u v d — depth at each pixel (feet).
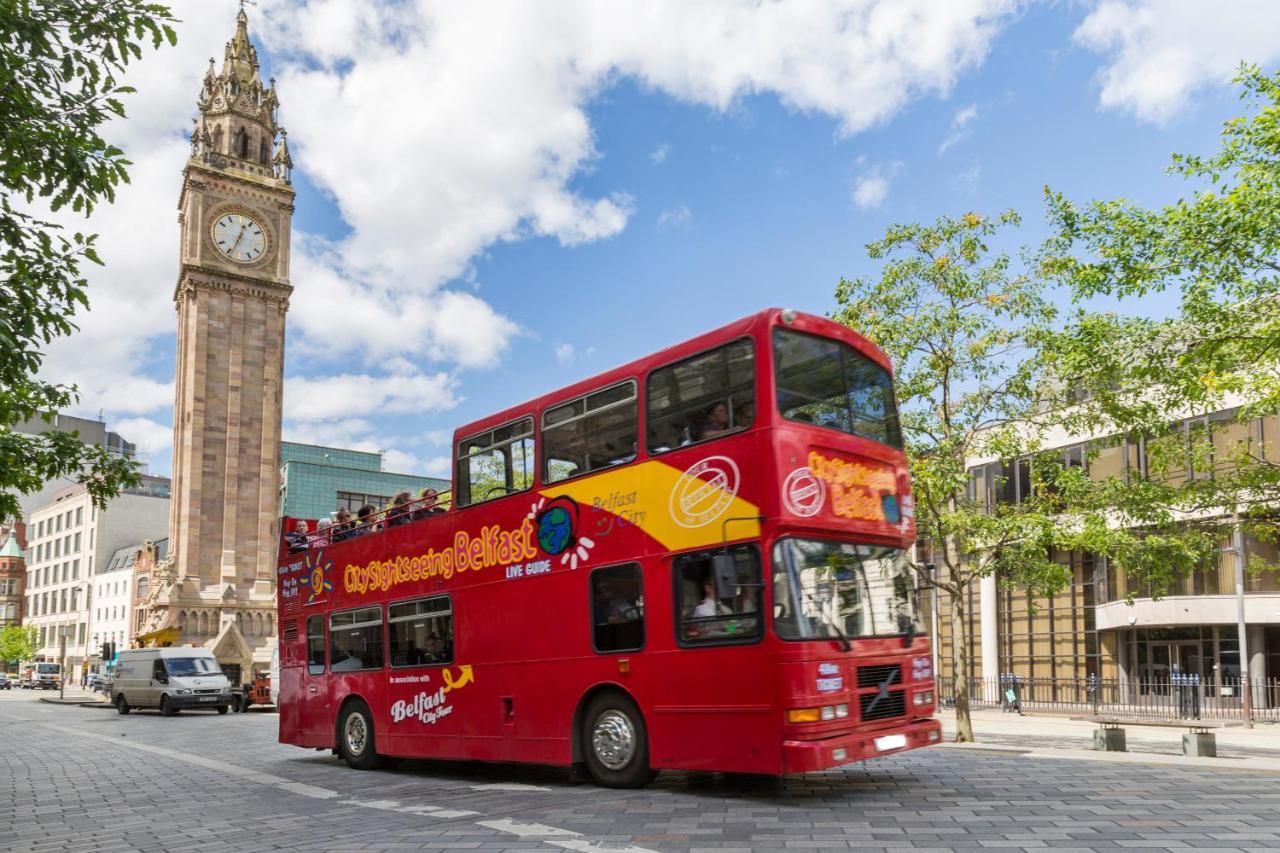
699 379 36.24
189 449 208.23
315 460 266.16
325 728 54.90
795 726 31.58
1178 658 123.13
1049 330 61.41
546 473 42.24
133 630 289.53
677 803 33.42
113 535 336.49
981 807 30.55
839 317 65.51
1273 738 78.38
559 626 40.40
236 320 217.77
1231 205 47.75
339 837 29.27
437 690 46.62
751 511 33.32
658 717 35.81
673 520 36.17
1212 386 49.98
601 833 28.14
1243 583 103.76
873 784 36.81
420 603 48.62
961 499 70.59
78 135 33.68
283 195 227.81
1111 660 132.16
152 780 48.78
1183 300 50.98
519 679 42.01
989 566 66.39
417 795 39.55
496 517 44.52
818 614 33.17
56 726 104.73
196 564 204.85
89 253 34.50
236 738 79.30
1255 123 48.14
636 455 38.11
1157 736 80.33
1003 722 99.04
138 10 33.14
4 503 42.22
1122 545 60.54
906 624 36.63
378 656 51.19
